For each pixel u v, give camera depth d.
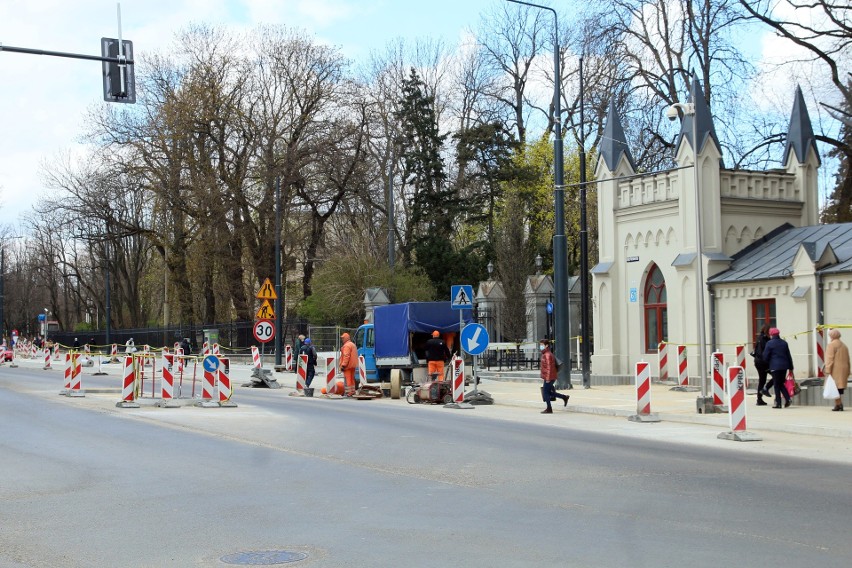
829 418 19.45
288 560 7.68
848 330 25.03
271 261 57.41
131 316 85.88
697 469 12.89
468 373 37.75
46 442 16.22
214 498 10.75
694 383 29.89
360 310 50.00
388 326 30.11
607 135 34.19
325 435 17.22
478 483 11.69
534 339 44.22
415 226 60.06
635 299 32.88
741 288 28.58
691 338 30.20
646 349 32.62
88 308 107.44
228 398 23.95
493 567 7.34
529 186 58.34
